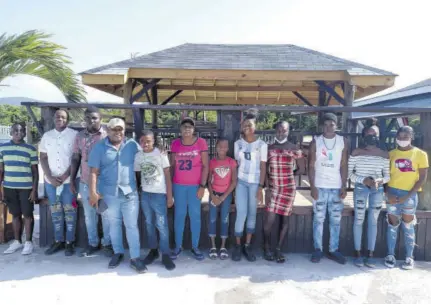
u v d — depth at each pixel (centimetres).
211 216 353
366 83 508
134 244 325
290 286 297
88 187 335
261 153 338
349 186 400
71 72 635
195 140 336
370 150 335
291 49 643
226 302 267
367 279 313
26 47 586
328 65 548
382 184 332
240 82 729
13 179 355
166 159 328
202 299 271
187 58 578
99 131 337
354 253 372
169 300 269
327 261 355
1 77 606
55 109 381
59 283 295
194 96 934
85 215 352
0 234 392
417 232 362
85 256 357
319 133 378
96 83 514
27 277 306
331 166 339
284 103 957
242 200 345
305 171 359
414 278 317
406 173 328
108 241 357
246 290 288
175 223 346
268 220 349
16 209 364
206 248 383
